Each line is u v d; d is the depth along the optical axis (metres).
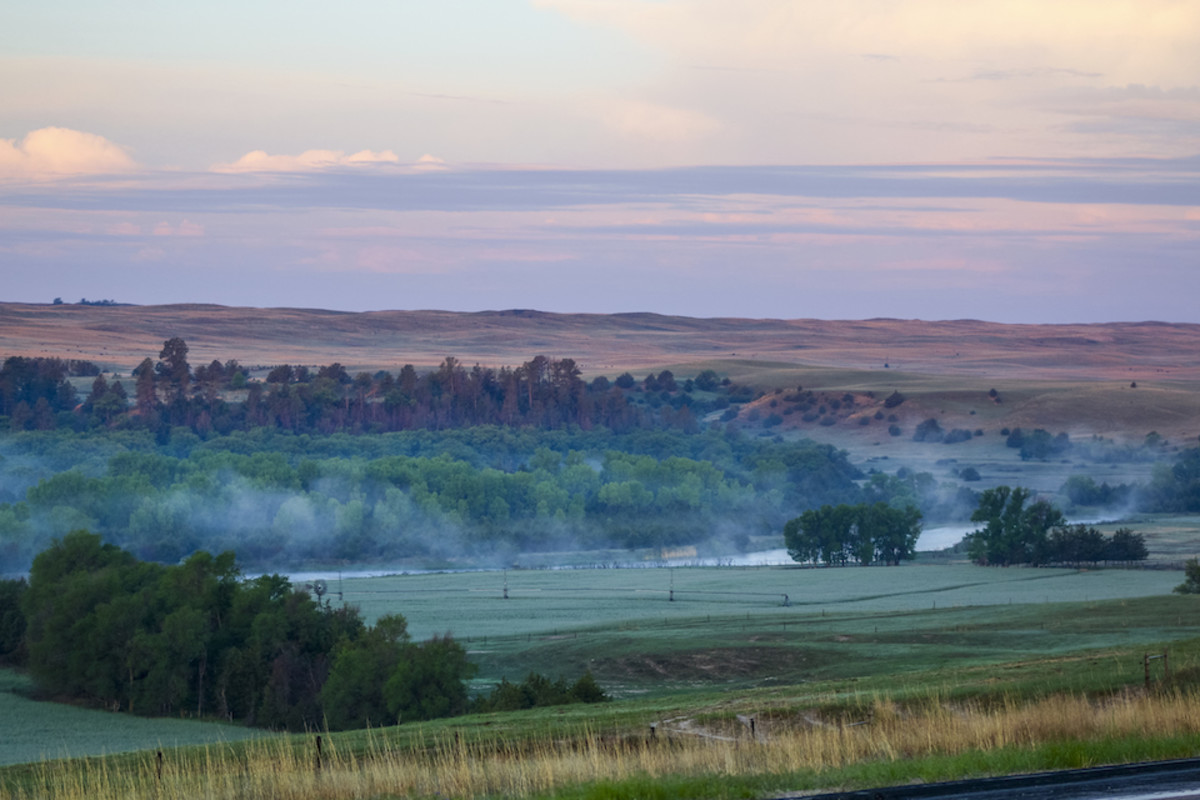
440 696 96.00
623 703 71.56
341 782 37.12
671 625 165.38
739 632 149.38
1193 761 32.16
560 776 35.06
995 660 116.56
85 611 127.88
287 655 114.00
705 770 35.34
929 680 63.66
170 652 117.25
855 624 156.00
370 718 98.62
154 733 104.06
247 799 36.72
